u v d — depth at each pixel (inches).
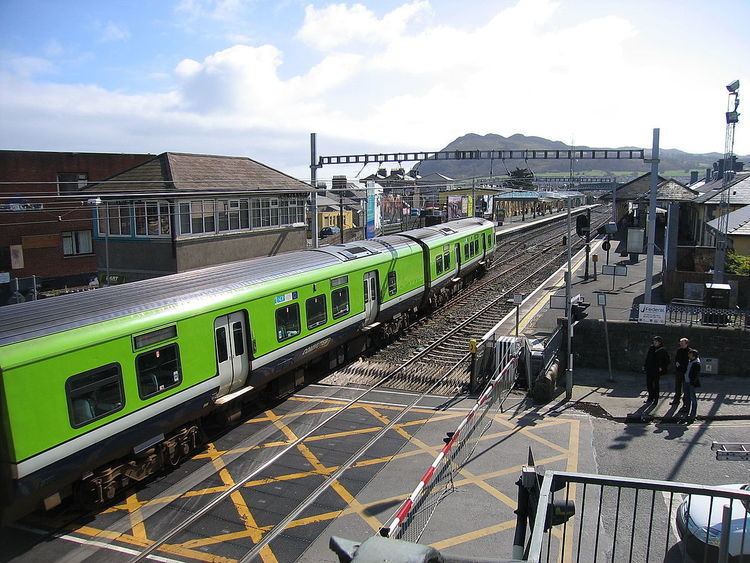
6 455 355.6
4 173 1380.4
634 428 543.5
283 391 621.9
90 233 1526.8
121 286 513.3
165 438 472.7
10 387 352.5
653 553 353.4
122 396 423.2
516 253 1797.5
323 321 668.7
